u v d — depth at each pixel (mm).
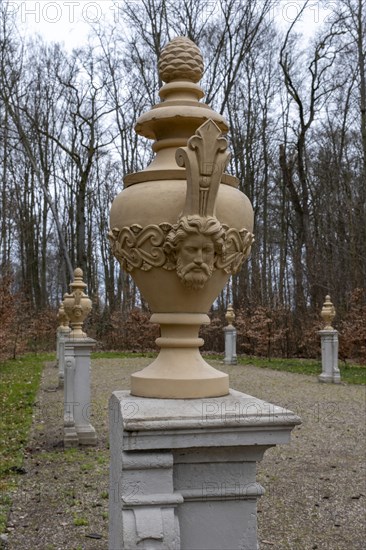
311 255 19594
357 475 5199
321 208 22703
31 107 22781
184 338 1756
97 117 20906
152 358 17906
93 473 5047
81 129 21484
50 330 21000
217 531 1546
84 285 6293
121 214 1714
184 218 1555
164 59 1901
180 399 1669
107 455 5703
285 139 23797
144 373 1748
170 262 1632
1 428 6895
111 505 1788
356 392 10469
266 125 23938
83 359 6246
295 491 4723
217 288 1736
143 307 22484
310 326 17906
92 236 28969
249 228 1785
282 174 23922
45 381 11852
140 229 1648
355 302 15938
